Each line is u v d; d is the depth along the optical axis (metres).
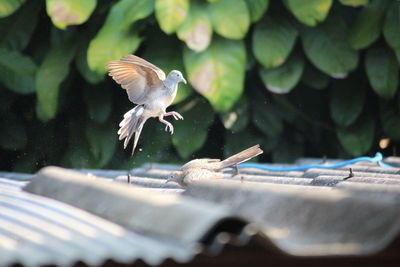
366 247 4.07
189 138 15.52
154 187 7.55
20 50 15.67
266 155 16.95
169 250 3.98
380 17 15.12
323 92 16.83
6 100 16.27
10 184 6.69
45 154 16.42
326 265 4.21
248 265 4.09
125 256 3.96
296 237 4.31
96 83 15.18
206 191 5.40
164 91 7.37
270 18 15.24
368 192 5.37
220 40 14.23
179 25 13.54
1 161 16.64
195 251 3.89
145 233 4.34
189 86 14.76
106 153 16.09
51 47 15.61
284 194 4.83
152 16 14.62
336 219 4.38
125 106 16.30
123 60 6.71
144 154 15.98
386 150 16.98
